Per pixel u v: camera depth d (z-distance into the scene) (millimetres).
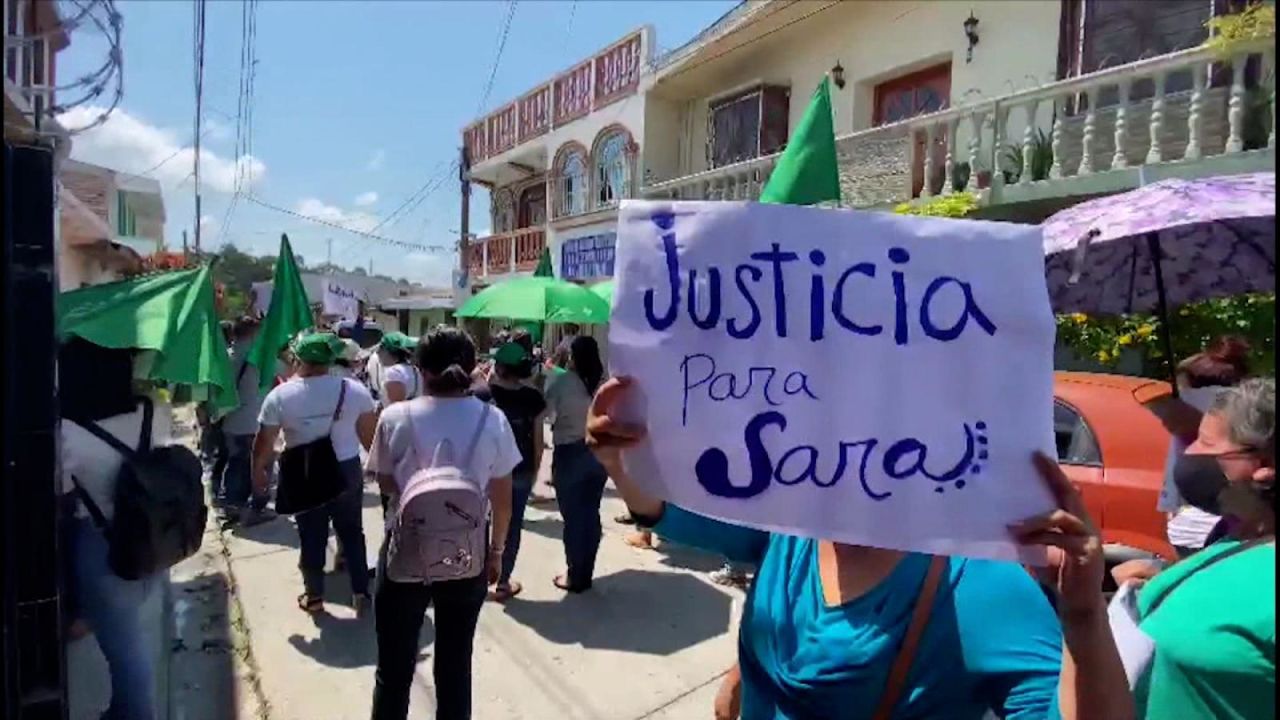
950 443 1458
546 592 5496
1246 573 1531
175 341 2320
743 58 12789
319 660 4383
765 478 1494
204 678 4148
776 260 1539
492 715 3881
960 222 1529
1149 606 1708
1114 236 2617
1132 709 1236
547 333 17766
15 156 1527
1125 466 4207
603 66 15938
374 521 7352
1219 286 3207
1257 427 1676
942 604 1476
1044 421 1448
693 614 5129
